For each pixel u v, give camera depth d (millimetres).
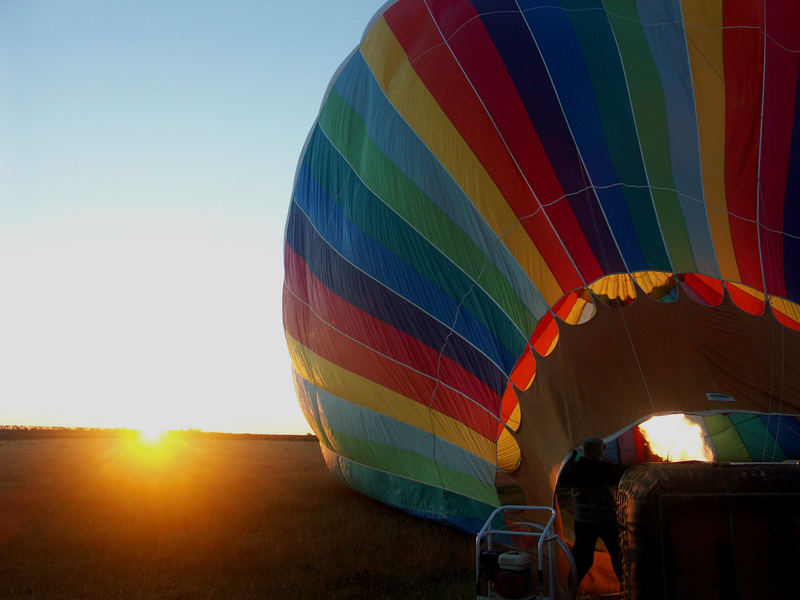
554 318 7457
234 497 10977
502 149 7949
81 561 6562
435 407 8227
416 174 8359
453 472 8180
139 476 14070
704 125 7809
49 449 23359
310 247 10344
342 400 9742
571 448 6680
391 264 8477
